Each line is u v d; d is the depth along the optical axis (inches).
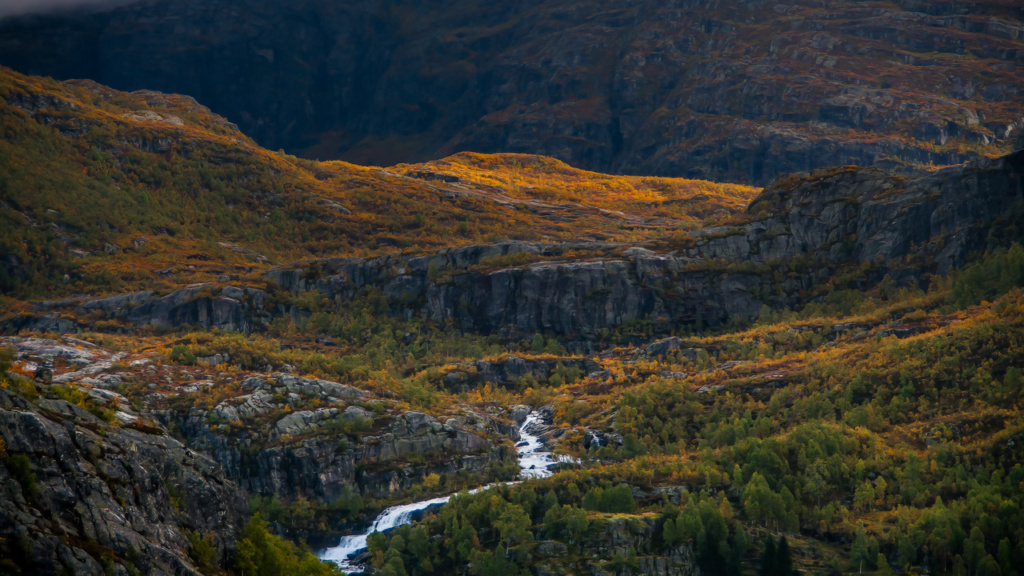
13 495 6087.6
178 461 7529.5
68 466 6501.0
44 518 6146.7
